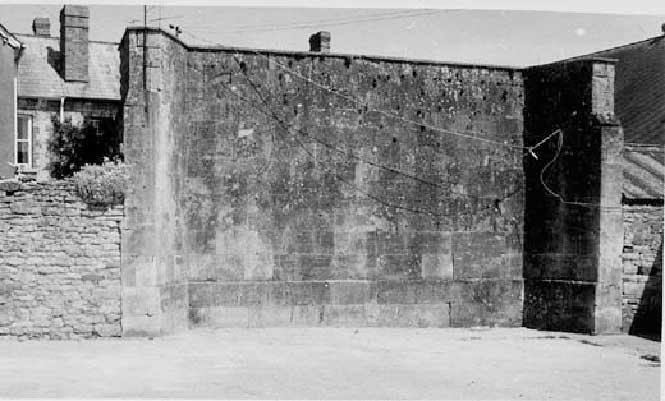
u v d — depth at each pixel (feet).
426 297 74.08
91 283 62.59
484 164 75.87
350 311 72.54
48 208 62.13
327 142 72.74
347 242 72.79
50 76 86.99
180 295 68.33
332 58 73.00
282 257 71.61
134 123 63.41
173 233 67.41
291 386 47.16
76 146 85.30
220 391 45.47
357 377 50.29
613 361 57.62
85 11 87.97
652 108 84.28
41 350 57.62
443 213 74.84
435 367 54.24
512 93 76.69
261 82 71.72
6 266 61.87
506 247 76.13
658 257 70.85
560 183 73.26
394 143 74.08
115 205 62.90
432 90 74.95
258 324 70.90
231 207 70.90
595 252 69.97
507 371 53.31
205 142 70.64
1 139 74.33
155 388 45.91
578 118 71.87
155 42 64.69
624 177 72.23
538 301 74.69
